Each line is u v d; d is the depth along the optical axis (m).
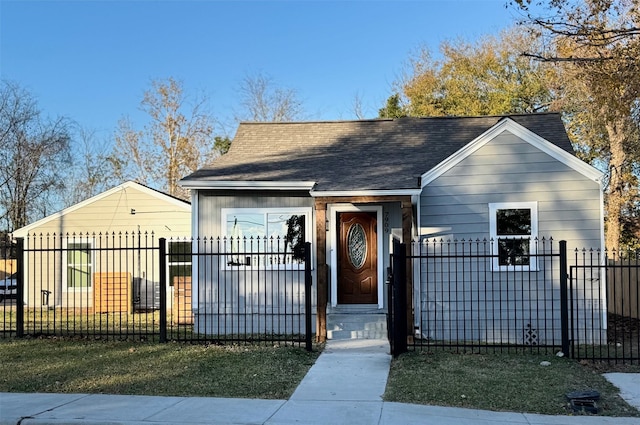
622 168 24.61
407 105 35.38
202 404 6.75
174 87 37.53
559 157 11.38
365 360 9.09
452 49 33.47
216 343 10.38
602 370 8.40
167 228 18.88
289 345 10.31
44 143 30.31
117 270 18.97
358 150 14.03
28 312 16.91
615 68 12.03
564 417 6.30
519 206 11.45
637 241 26.22
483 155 11.59
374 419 6.16
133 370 8.43
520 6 12.26
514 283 11.32
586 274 11.26
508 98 29.48
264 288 12.34
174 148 37.38
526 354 9.48
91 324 13.66
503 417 6.29
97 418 6.16
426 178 11.62
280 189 12.05
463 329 11.32
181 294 14.14
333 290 12.56
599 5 11.91
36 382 7.82
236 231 12.47
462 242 10.43
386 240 12.73
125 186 19.11
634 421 6.18
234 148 14.78
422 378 7.89
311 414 6.34
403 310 9.95
